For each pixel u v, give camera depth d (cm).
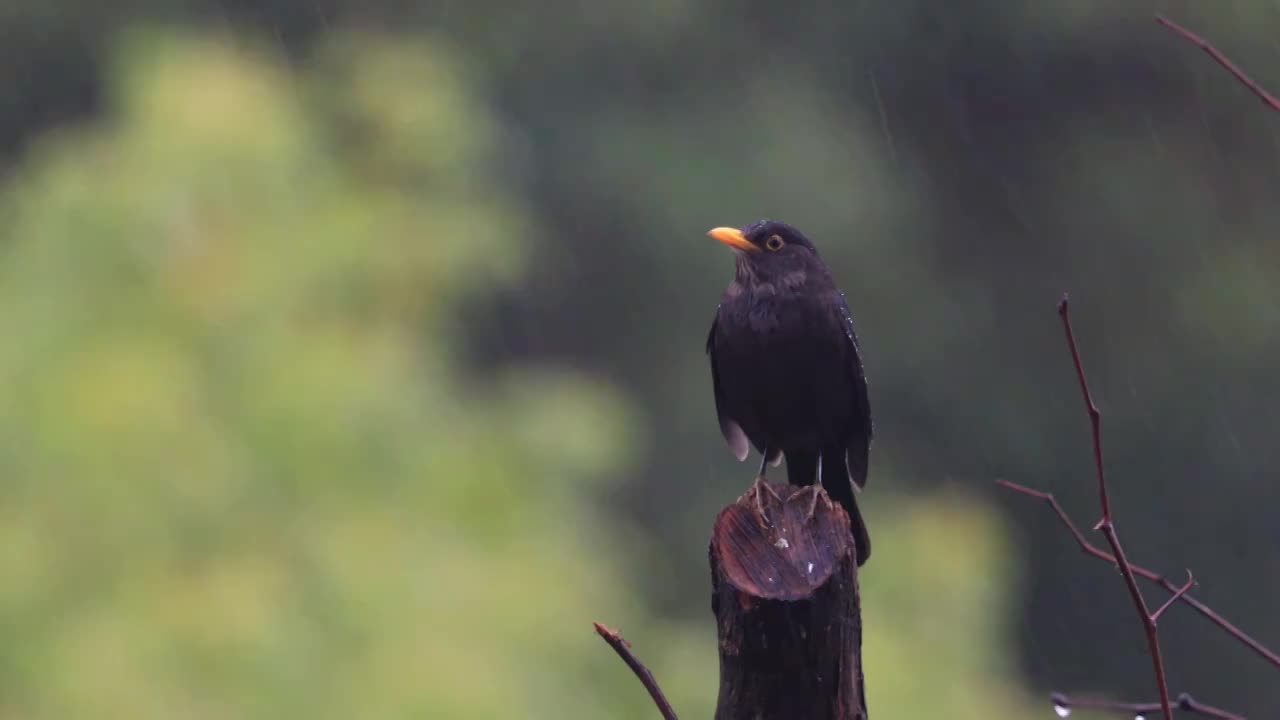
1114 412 2612
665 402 2278
